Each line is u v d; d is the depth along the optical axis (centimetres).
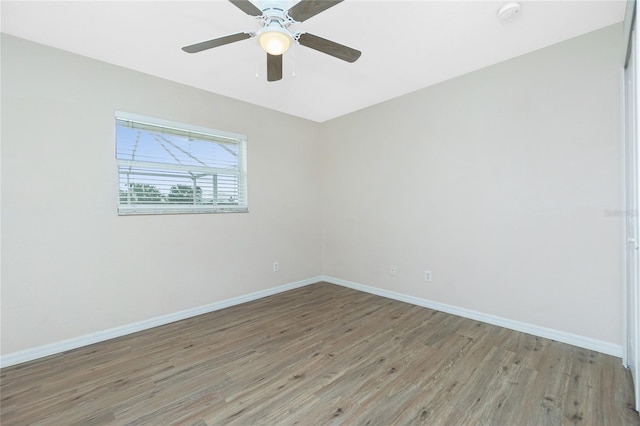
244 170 364
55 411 170
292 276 417
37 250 231
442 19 206
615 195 219
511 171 268
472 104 291
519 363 215
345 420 161
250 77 295
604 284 225
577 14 204
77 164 249
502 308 278
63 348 241
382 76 297
